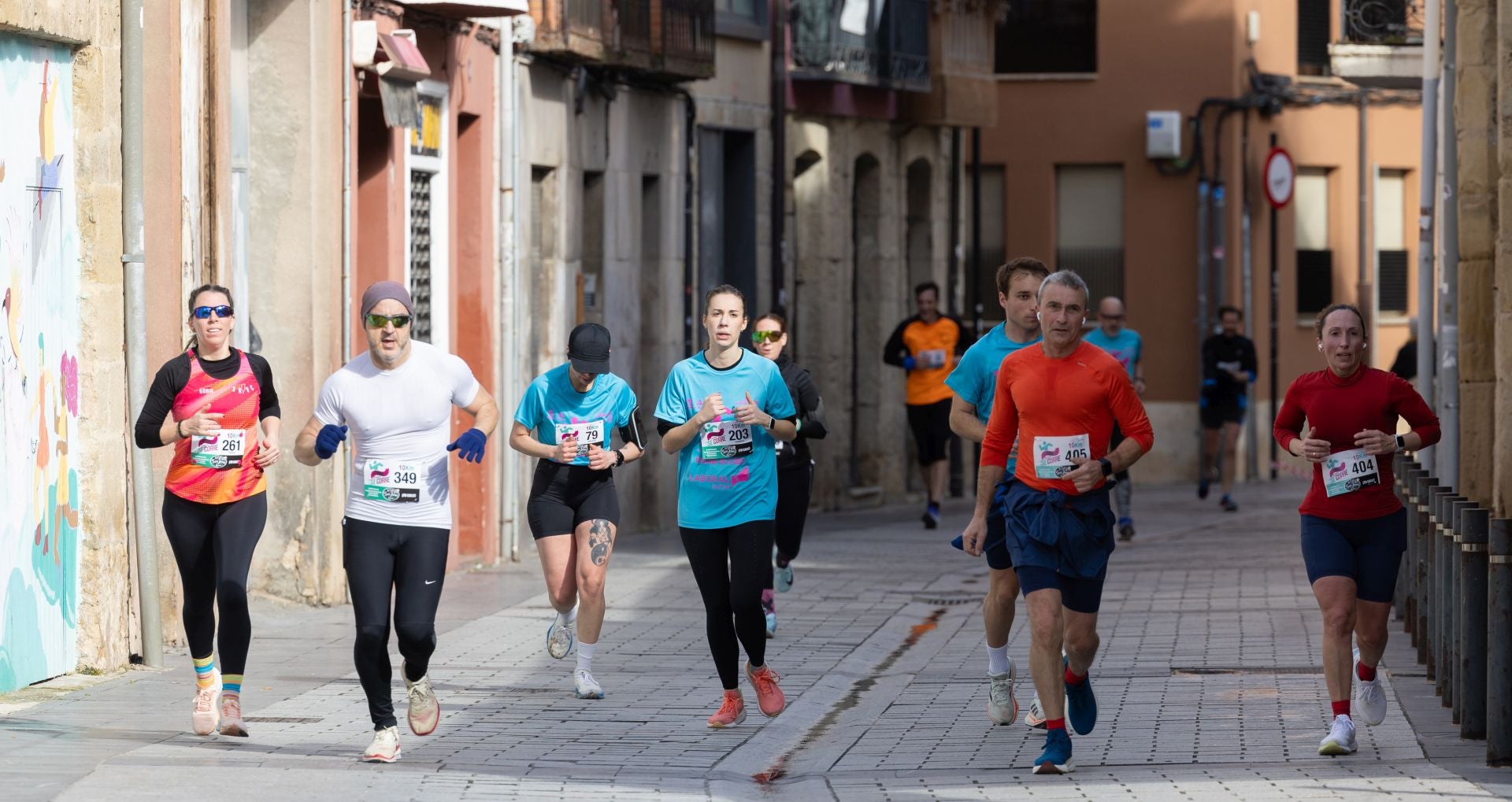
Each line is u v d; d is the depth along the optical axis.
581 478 19.86
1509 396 17.75
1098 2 60.09
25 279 19.19
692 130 41.41
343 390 15.96
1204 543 36.84
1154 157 59.25
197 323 17.12
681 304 41.47
